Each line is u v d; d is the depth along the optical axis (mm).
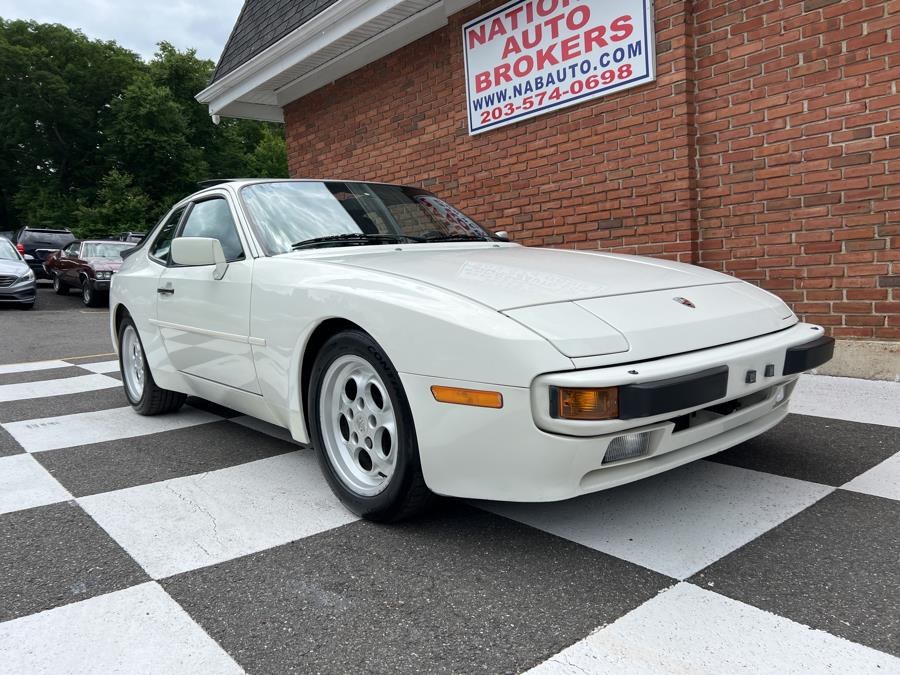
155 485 2977
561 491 2021
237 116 10523
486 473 2090
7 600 2006
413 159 7855
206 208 3609
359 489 2516
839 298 4453
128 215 32812
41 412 4586
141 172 35625
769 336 2412
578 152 5844
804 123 4484
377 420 2453
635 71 5250
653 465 2160
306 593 1989
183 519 2574
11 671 1654
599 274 2576
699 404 2043
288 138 9977
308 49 7934
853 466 2805
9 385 5660
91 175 38688
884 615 1746
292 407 2742
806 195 4535
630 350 2012
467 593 1957
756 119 4723
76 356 7520
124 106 35281
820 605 1806
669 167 5176
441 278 2381
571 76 5727
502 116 6410
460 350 2049
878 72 4121
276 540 2359
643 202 5410
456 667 1615
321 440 2641
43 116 37969
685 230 5145
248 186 3406
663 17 5051
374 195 3615
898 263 4164
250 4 9633
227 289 3092
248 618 1865
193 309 3391
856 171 4277
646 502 2543
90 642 1771
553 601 1892
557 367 1909
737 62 4777
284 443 3598
